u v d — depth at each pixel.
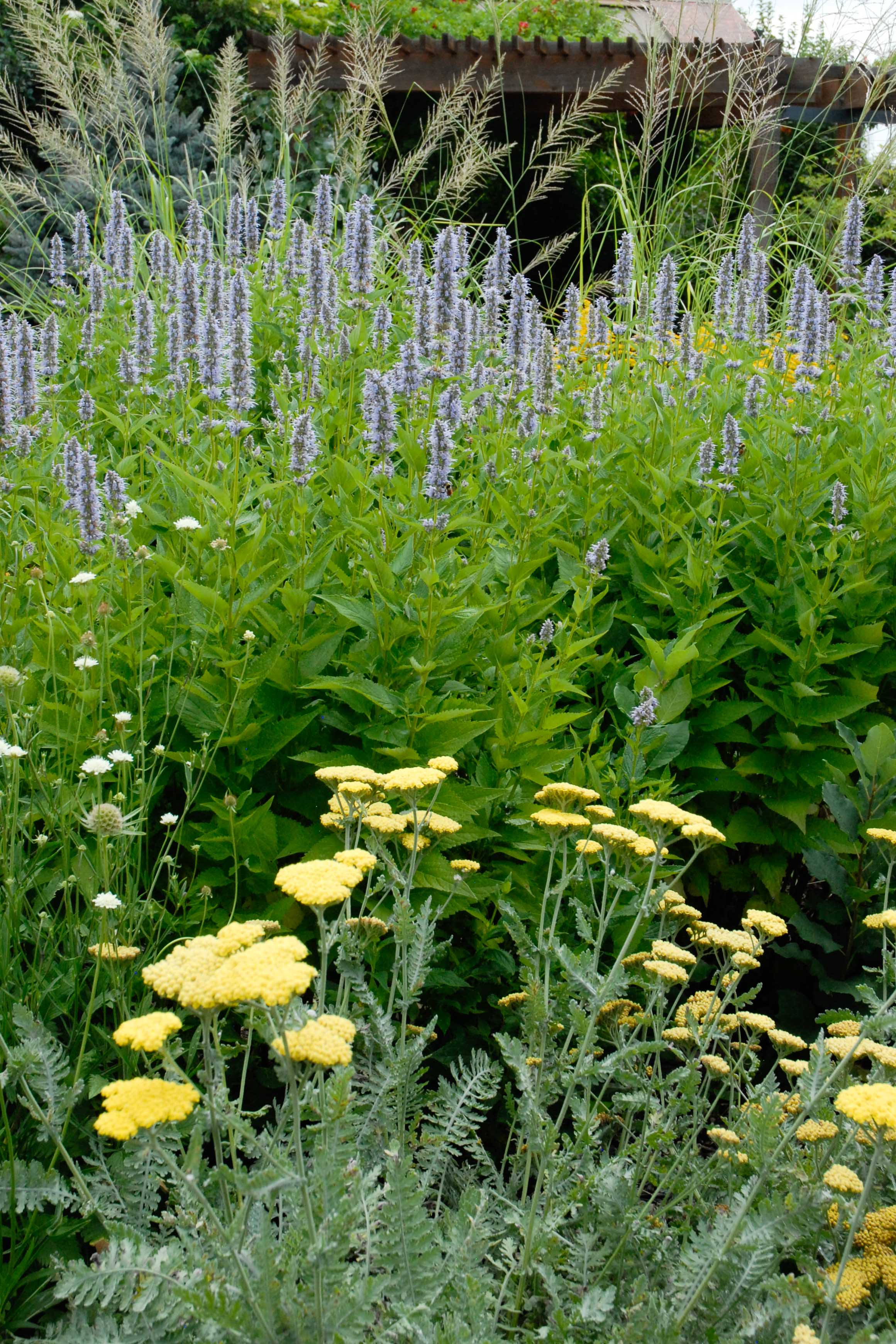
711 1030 2.51
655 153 7.94
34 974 2.46
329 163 11.02
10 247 9.36
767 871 4.06
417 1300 1.92
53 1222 2.22
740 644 4.21
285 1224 2.18
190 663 3.15
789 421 4.95
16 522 3.62
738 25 13.85
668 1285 2.26
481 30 15.24
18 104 10.92
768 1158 2.06
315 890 1.89
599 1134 2.63
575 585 3.94
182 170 11.30
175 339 4.53
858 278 5.70
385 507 3.34
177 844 3.13
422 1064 3.10
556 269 15.22
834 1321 2.12
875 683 4.42
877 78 8.23
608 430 4.61
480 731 3.07
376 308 5.23
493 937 3.09
